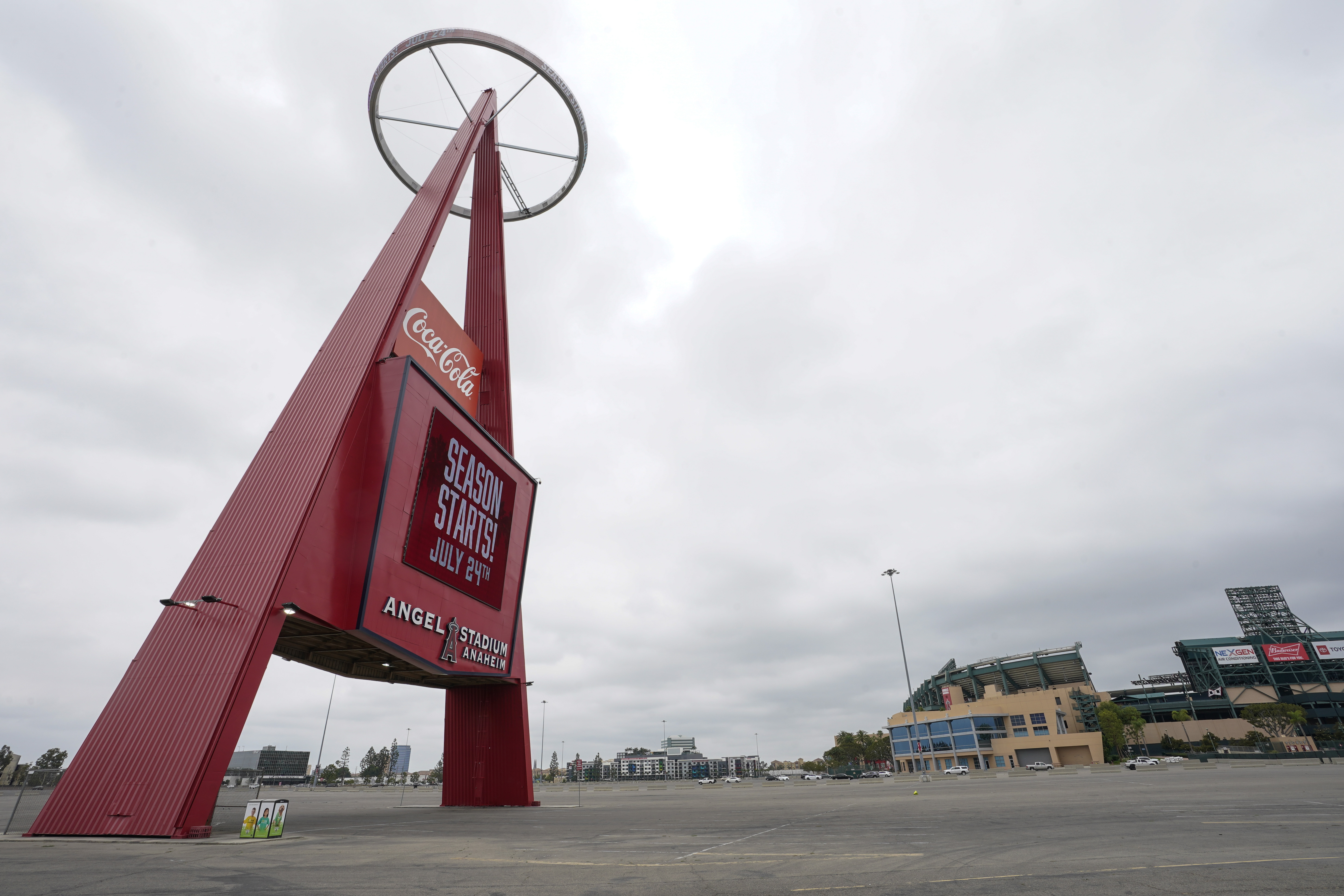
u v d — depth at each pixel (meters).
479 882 10.64
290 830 21.03
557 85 45.00
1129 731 123.38
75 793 18.30
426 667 29.41
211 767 18.55
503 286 44.03
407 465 27.92
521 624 38.66
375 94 41.91
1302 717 111.19
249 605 21.06
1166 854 11.86
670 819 24.97
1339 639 131.75
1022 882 9.82
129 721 19.39
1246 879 9.52
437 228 33.62
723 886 10.20
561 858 13.60
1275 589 145.62
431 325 36.41
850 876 10.82
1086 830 16.12
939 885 9.87
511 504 37.47
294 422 26.52
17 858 13.43
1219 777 41.72
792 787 65.88
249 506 23.84
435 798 59.06
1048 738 109.44
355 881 10.72
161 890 9.80
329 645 29.09
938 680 161.62
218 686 19.56
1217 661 138.25
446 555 30.66
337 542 24.50
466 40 41.28
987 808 24.53
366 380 27.36
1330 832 14.23
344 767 175.50
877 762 166.12
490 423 40.62
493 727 38.22
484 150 47.59
